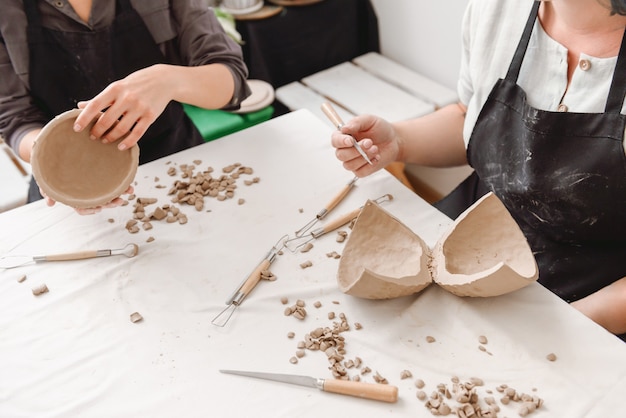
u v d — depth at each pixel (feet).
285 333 2.91
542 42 3.50
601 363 2.66
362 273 2.83
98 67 4.55
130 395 2.67
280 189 3.78
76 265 3.34
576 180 3.32
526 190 3.55
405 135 4.22
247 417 2.55
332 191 3.74
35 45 4.33
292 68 7.35
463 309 2.96
